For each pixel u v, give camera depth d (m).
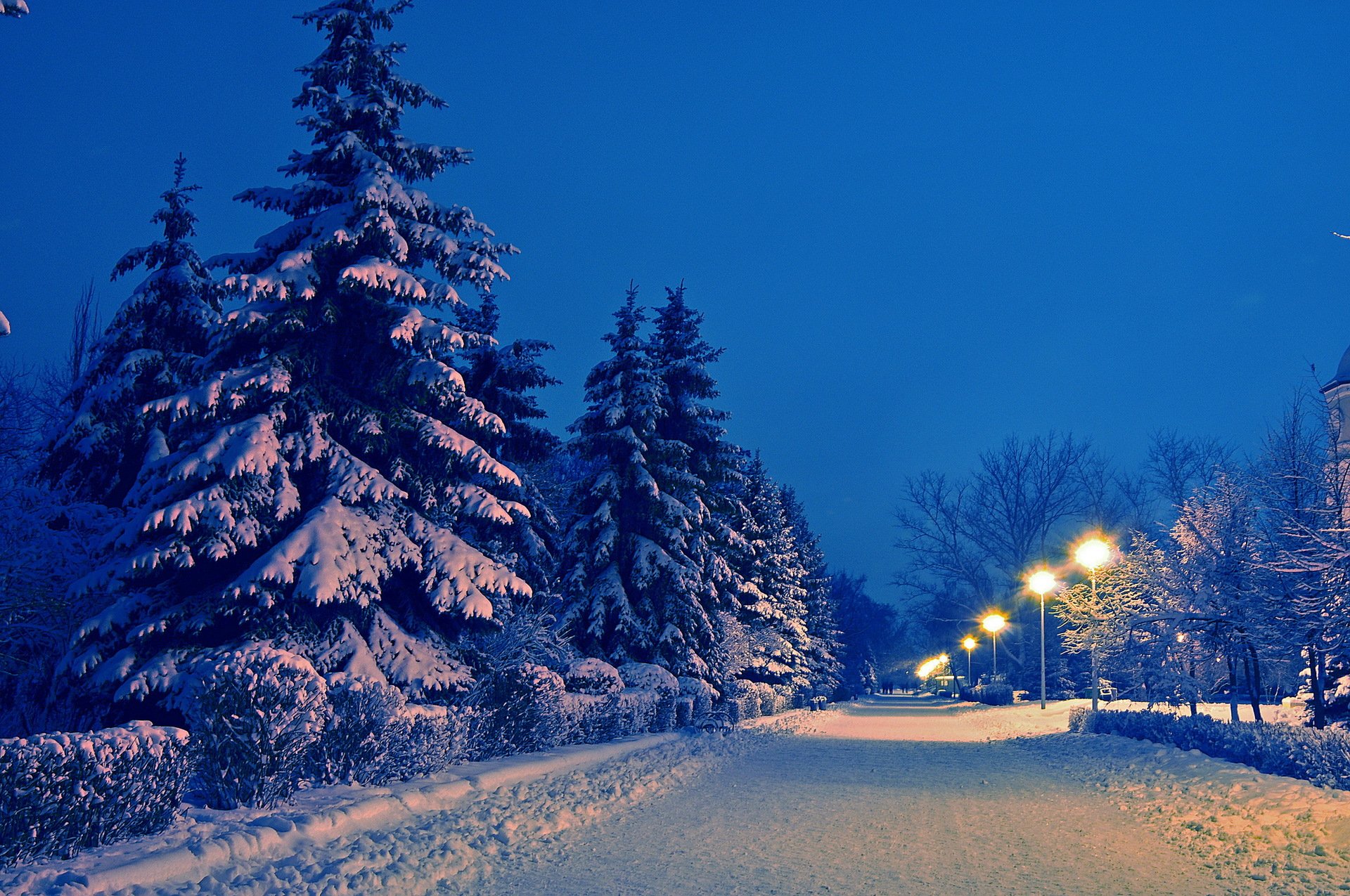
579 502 32.09
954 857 9.51
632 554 31.22
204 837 9.17
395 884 7.95
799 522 66.88
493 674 18.03
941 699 88.06
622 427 31.91
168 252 20.67
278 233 18.59
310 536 16.19
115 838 8.89
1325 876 8.19
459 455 18.31
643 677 28.61
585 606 30.33
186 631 15.62
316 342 18.28
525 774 15.66
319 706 11.77
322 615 16.75
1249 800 12.12
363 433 17.86
